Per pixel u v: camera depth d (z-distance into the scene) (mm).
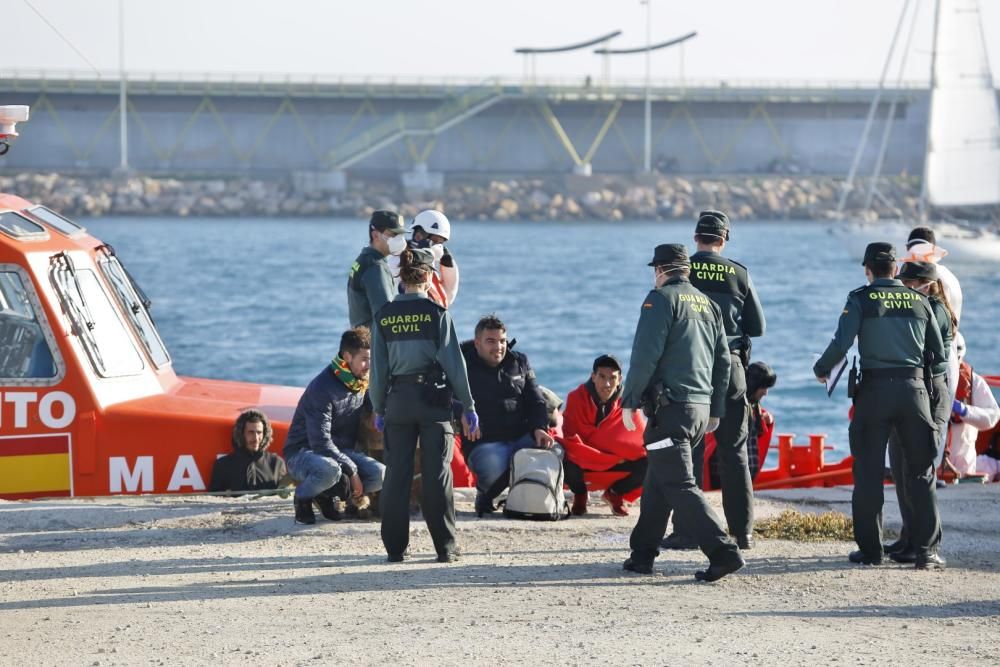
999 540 25828
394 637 18312
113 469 27719
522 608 20203
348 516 27594
